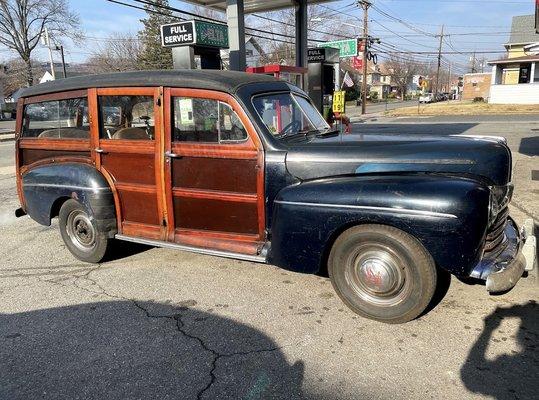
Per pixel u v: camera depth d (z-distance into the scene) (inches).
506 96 1321.4
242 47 407.8
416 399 104.6
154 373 118.4
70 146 189.5
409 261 128.6
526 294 151.3
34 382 116.4
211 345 130.1
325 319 141.7
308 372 116.1
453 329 132.6
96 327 142.5
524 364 115.7
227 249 159.6
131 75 171.0
